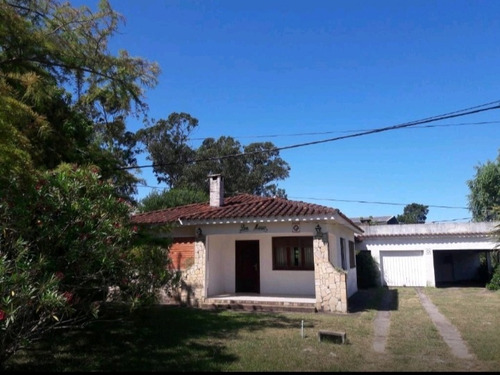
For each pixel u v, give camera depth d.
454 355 7.59
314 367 6.77
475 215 36.81
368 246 25.38
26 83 8.64
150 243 9.76
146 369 6.71
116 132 14.27
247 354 7.65
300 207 14.73
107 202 7.12
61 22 10.02
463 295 18.72
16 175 6.11
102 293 8.04
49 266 5.92
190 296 15.05
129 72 11.50
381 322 11.30
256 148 44.66
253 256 17.23
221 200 17.81
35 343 8.41
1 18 8.32
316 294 13.46
